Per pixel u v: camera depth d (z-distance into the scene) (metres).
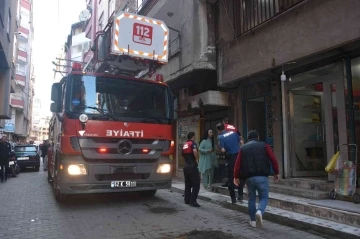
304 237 5.08
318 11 6.80
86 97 7.07
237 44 9.37
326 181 7.47
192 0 10.84
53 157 9.56
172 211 6.93
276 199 6.81
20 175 16.19
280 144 8.71
